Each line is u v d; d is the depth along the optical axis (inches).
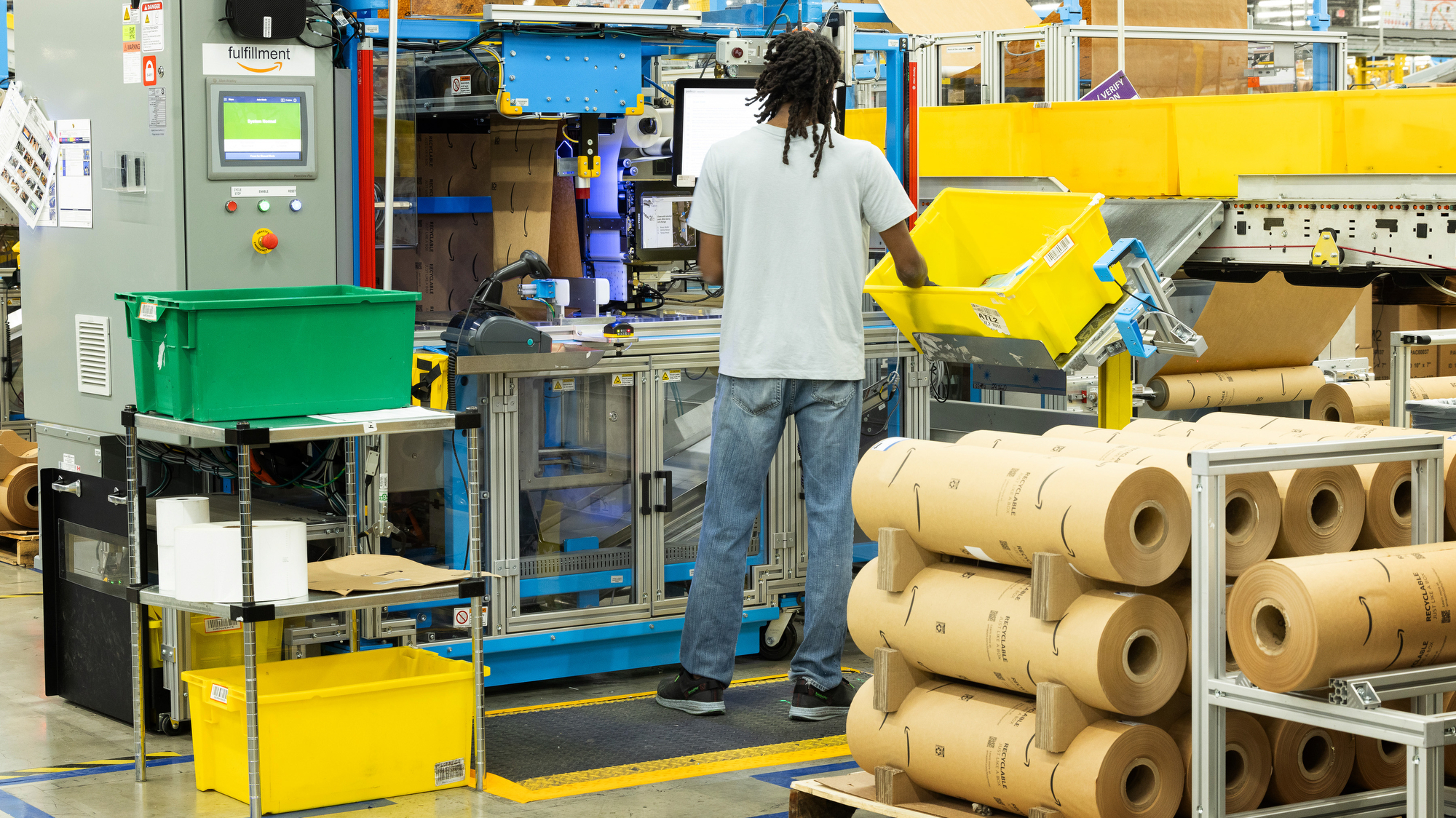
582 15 186.5
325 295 148.7
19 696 191.0
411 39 182.7
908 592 134.5
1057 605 119.5
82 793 152.2
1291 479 121.8
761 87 170.6
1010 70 242.4
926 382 217.8
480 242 211.8
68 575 186.1
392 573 155.7
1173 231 168.6
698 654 181.6
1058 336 163.9
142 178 172.6
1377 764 130.8
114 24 174.7
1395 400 173.2
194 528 145.9
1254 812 122.3
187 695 172.6
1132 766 119.1
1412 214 151.6
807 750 168.1
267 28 170.1
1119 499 115.9
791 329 170.6
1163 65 240.4
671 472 202.5
